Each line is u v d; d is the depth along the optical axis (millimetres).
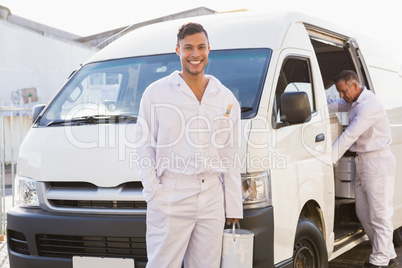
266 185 3885
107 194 3875
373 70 6223
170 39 5004
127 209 3844
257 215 3740
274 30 4637
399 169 6414
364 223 5707
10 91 20172
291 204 4164
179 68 4695
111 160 3912
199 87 3375
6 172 15312
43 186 4082
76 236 3973
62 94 4879
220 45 4648
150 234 3430
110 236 3814
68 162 4035
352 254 6633
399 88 6965
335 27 5648
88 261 3885
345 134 5344
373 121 5379
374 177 5508
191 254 3502
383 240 5551
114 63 4980
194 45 3289
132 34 5383
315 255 4602
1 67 19984
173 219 3355
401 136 6508
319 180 4684
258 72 4328
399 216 6406
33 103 20516
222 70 4426
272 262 3857
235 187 3467
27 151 4266
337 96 5738
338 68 6367
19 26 20203
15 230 4129
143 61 4891
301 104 4059
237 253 3439
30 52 20453
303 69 4867
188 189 3334
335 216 5730
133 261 3783
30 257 4066
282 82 4551
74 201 4027
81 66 5164
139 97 4605
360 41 6148
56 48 20812
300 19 4934
